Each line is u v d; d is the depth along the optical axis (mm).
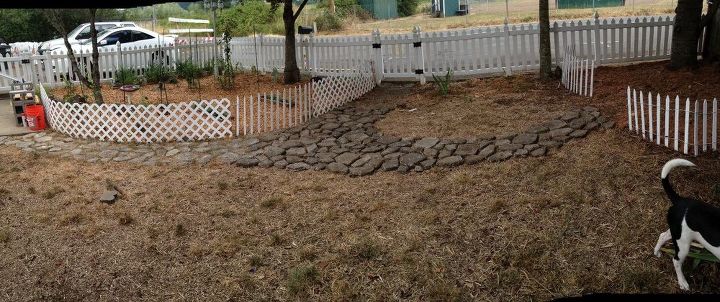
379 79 12562
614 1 25953
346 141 8367
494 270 4770
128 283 4926
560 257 4859
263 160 7738
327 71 13758
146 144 8953
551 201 5770
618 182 6020
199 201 6516
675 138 6582
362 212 5973
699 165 6191
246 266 5066
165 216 6156
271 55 15008
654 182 5922
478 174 6668
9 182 7371
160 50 15344
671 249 4738
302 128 9227
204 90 13008
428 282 4652
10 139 9492
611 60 11734
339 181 6875
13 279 5055
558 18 22891
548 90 10266
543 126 8008
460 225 5520
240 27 23500
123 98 12297
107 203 6551
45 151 8766
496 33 11828
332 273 4852
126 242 5609
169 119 8977
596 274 4602
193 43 16547
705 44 11078
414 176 6844
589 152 6902
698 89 8805
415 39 12156
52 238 5754
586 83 9336
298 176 7141
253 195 6625
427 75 12367
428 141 7945
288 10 12992
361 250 5117
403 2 31922
